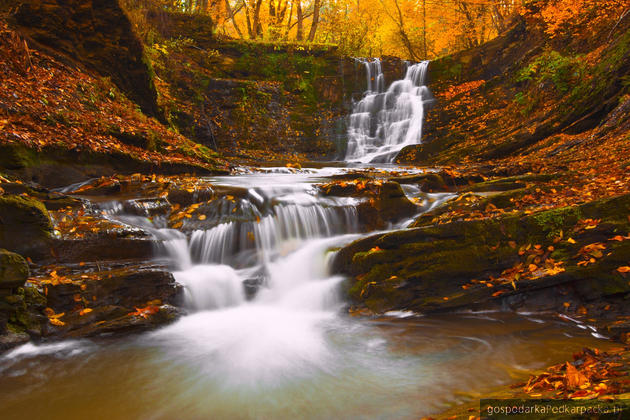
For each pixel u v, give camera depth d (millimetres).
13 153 6945
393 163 16594
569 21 16859
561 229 5094
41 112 8336
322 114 19484
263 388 3482
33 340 4242
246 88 18469
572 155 10891
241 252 6621
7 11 10367
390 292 5207
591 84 13070
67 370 3826
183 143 11469
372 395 3301
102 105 10555
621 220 4840
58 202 6035
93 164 8133
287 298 5621
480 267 5176
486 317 4859
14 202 5035
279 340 4457
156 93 13500
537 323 4594
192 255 6258
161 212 6746
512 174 9820
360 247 5762
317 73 20500
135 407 3229
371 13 29234
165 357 4082
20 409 3207
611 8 15234
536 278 4805
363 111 19859
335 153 18281
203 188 7250
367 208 7391
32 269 4949
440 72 20359
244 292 5684
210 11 22906
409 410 3045
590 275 4633
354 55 22500
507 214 5699
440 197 8180
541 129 13719
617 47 12750
